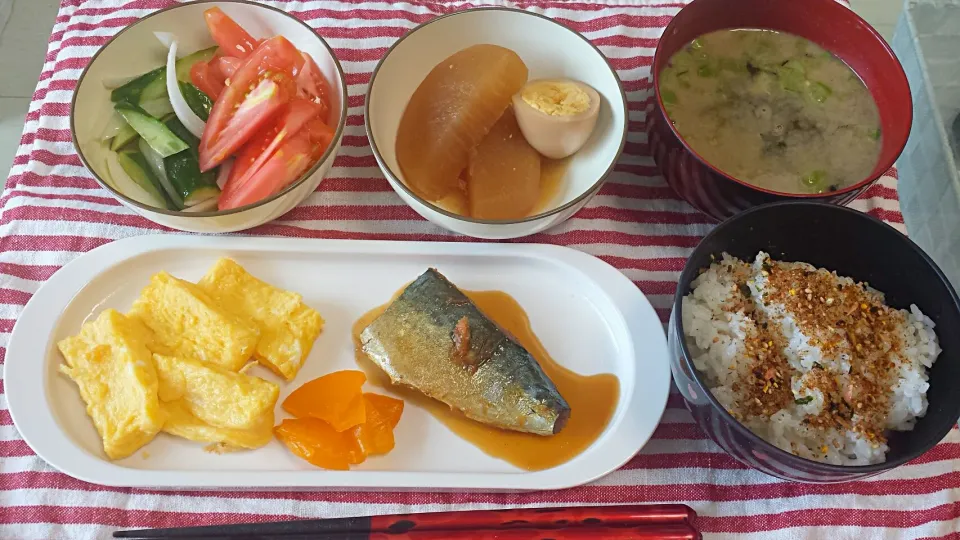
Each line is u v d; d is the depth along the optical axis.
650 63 0.39
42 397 0.29
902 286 0.30
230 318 0.30
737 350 0.29
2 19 0.44
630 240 0.35
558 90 0.33
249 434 0.28
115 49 0.33
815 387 0.28
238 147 0.32
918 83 0.43
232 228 0.32
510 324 0.32
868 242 0.30
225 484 0.27
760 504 0.29
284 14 0.34
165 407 0.29
